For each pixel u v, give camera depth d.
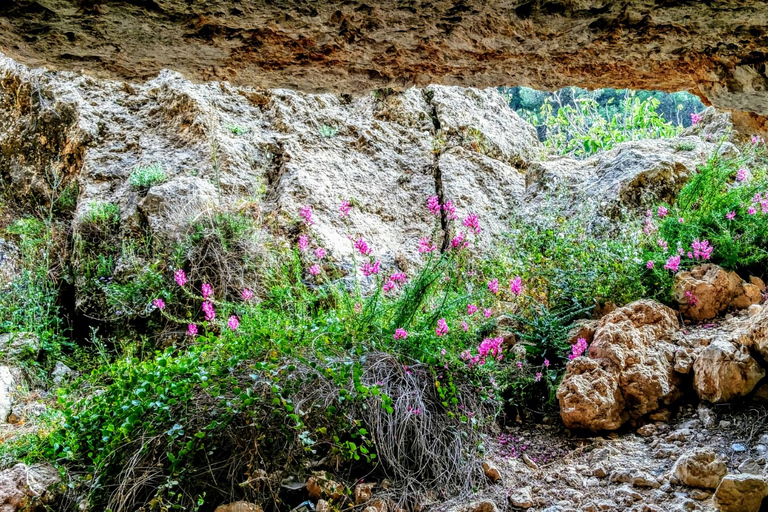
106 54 2.00
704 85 2.10
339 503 2.65
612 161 5.65
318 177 5.87
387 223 6.02
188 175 5.66
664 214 4.39
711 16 1.64
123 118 6.22
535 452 3.16
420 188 6.38
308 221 4.26
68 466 2.85
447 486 2.83
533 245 4.65
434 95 7.12
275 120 6.36
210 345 3.26
